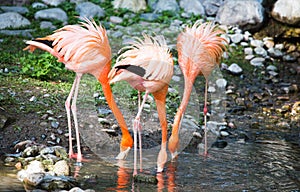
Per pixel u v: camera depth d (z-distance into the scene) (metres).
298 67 17.48
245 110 14.02
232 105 14.23
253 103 14.64
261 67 17.11
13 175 8.50
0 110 10.84
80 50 9.58
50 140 10.37
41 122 10.80
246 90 15.45
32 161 9.01
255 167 9.62
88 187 8.21
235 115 13.54
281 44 18.78
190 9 20.11
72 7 19.72
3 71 13.52
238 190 8.37
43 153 9.61
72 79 13.73
